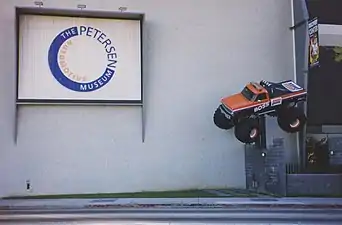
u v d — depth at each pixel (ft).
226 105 49.11
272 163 46.39
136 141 51.60
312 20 51.29
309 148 52.54
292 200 41.50
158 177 51.67
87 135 50.57
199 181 52.54
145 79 52.31
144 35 52.44
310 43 51.83
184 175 52.24
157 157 51.83
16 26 48.93
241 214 34.53
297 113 50.26
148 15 52.80
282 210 36.37
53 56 49.80
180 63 53.16
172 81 52.90
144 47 52.44
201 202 40.91
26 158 49.11
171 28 53.26
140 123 51.83
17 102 48.62
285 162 48.75
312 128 53.06
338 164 48.21
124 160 51.13
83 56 50.57
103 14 50.96
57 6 50.78
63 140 50.01
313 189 44.70
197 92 53.26
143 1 52.85
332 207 37.86
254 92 48.96
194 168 52.54
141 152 51.57
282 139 45.68
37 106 49.67
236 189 52.11
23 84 48.93
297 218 32.83
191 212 35.68
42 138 49.57
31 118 49.52
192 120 52.95
